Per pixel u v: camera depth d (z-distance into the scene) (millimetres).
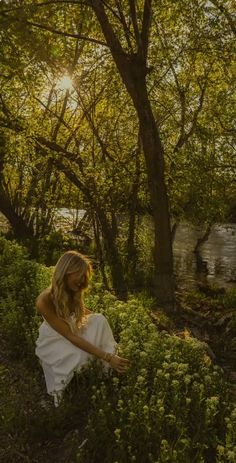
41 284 8562
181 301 14734
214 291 17297
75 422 5203
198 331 10953
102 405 4863
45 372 5918
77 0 13422
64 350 5699
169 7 14523
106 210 17625
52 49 13352
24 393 5914
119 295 13820
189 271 21797
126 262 17562
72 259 5672
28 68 15273
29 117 18781
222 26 14617
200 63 17188
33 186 21484
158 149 12641
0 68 14328
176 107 17688
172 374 5195
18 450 4926
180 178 16469
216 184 17234
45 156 17328
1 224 30719
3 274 10352
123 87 16984
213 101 17266
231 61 15453
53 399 5742
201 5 14078
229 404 5043
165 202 12852
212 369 6441
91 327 5762
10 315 7449
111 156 17797
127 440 4453
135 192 17688
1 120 17156
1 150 18266
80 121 18109
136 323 6348
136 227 20219
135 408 4590
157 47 16156
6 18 11086
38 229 22406
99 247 17172
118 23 15812
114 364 5523
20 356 6934
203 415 4656
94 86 17234
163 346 5871
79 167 16609
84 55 16875
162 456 3953
